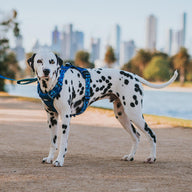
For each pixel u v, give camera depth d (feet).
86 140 30.86
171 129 38.04
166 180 17.47
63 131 20.38
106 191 15.31
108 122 44.19
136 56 289.94
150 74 273.95
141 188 15.88
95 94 21.77
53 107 20.44
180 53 270.67
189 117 67.31
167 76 270.05
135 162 22.03
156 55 292.81
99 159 22.76
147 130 22.04
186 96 172.45
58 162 20.13
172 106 101.30
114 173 18.71
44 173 18.38
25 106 67.41
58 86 19.81
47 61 19.17
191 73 285.43
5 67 142.72
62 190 15.37
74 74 20.95
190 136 33.42
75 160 22.21
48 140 30.17
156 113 76.95
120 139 31.60
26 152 24.63
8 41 138.92
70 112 20.58
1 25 136.77
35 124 40.83
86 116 50.85
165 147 27.76
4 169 19.17
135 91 21.97
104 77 21.91
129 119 22.02
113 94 22.54
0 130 35.32
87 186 16.03
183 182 17.15
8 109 60.03
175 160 22.79
